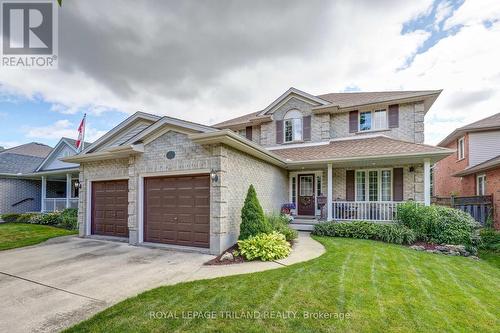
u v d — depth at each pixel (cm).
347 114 1402
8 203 1875
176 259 692
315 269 579
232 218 808
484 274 583
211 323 350
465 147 1576
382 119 1328
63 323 361
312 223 1202
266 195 1091
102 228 1080
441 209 920
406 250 783
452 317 371
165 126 846
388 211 1087
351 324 345
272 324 346
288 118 1506
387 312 379
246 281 507
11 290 484
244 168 899
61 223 1433
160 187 890
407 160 1074
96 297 448
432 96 1216
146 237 909
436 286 489
